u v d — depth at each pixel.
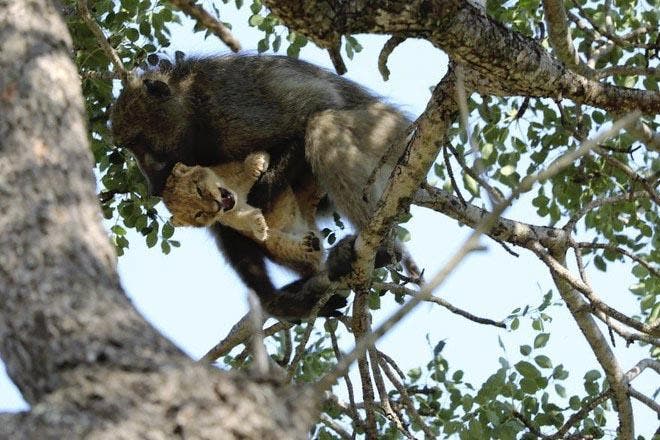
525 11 14.10
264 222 12.98
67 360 4.94
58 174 5.57
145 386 4.80
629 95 10.66
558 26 11.09
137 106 14.44
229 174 14.21
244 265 14.38
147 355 4.95
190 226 12.95
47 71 5.87
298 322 13.30
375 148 13.71
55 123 5.74
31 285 5.18
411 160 10.35
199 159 14.75
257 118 14.36
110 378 4.84
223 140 14.52
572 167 14.27
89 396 4.78
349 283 11.55
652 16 14.87
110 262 5.48
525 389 11.73
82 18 10.98
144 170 14.38
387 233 11.01
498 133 14.33
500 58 9.41
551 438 11.10
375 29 8.57
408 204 10.72
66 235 5.38
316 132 13.74
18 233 5.34
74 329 5.03
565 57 11.33
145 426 4.68
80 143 5.79
